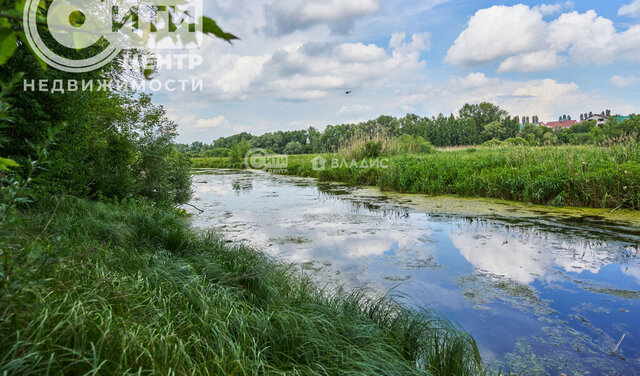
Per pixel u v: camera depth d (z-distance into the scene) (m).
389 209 8.99
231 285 3.44
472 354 2.71
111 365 1.65
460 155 16.62
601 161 9.20
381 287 4.18
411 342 2.78
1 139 1.48
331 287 4.16
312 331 2.52
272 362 2.24
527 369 2.66
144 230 4.76
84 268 2.48
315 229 7.18
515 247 5.58
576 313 3.51
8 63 4.49
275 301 3.19
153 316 2.25
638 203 7.61
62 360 1.54
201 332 2.28
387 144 20.27
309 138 88.12
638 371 2.63
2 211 1.48
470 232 6.53
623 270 4.54
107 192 7.59
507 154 12.09
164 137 9.12
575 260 4.94
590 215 7.47
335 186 14.58
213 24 0.79
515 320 3.40
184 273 3.42
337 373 2.16
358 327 2.75
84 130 6.68
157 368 1.70
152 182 8.85
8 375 1.38
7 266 1.72
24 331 1.59
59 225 3.84
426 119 70.00
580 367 2.69
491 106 84.62
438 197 10.36
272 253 5.55
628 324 3.29
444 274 4.57
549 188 8.72
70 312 1.80
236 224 7.84
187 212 9.59
